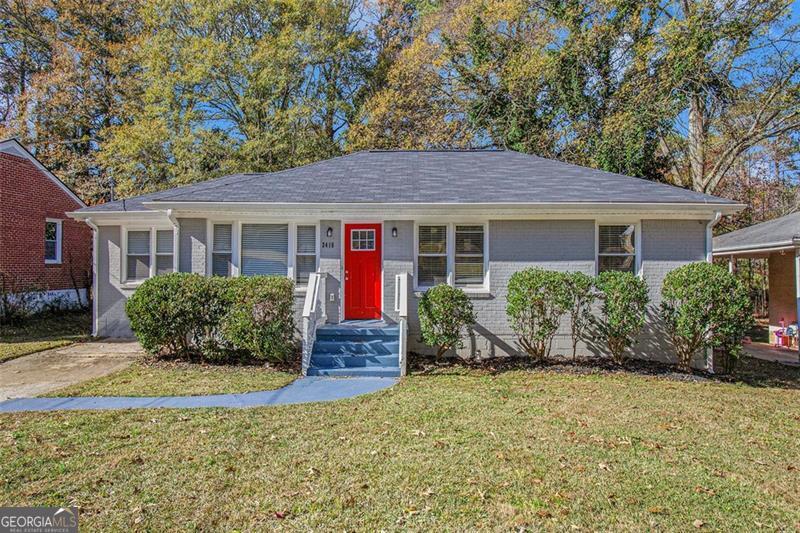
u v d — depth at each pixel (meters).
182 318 8.29
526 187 9.55
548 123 18.83
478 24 19.67
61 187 16.47
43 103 20.91
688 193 9.21
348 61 23.08
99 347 10.16
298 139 20.23
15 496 3.58
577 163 18.31
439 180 10.08
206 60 19.22
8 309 13.41
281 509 3.44
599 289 8.53
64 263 16.56
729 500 3.69
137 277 11.48
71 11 21.58
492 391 6.80
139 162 19.23
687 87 16.31
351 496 3.63
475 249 9.37
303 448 4.55
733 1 15.28
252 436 4.87
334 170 11.04
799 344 10.23
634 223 9.19
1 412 5.68
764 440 5.02
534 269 8.64
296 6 20.53
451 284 9.31
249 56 20.05
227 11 20.23
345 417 5.53
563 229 9.12
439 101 20.69
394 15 23.77
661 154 18.31
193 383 7.08
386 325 9.09
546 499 3.63
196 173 18.94
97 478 3.89
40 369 8.18
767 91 15.69
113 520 3.28
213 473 4.00
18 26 21.14
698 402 6.42
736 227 20.39
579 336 8.93
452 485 3.82
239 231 9.52
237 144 20.11
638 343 8.98
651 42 16.41
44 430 4.99
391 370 7.85
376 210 8.88
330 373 7.73
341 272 9.43
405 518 3.34
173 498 3.59
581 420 5.51
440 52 20.56
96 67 22.20
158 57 19.58
